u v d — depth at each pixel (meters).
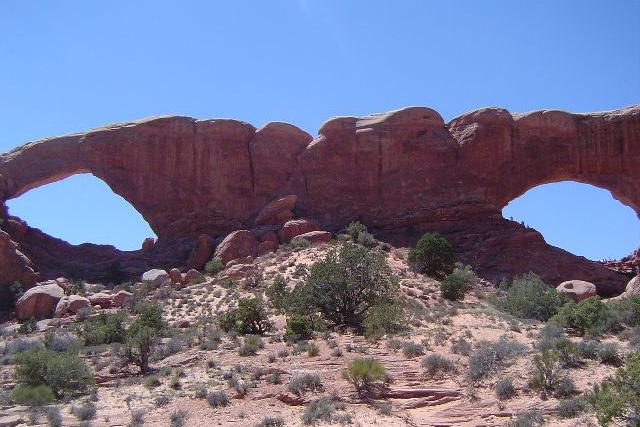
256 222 47.56
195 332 25.77
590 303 22.72
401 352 20.72
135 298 34.62
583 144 48.34
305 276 33.84
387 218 46.66
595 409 14.31
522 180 47.44
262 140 51.38
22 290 40.91
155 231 49.88
